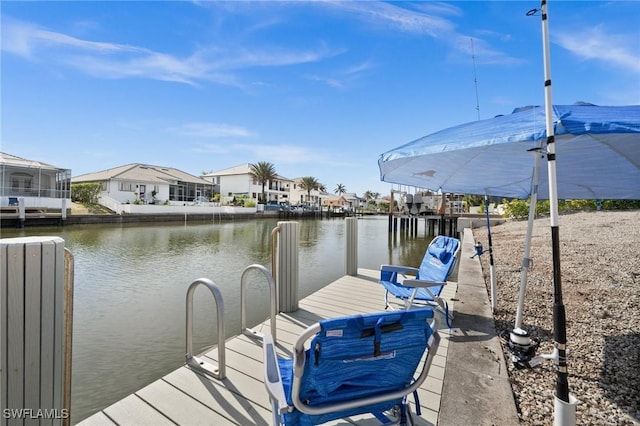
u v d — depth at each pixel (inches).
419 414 62.0
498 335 112.4
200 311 211.0
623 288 164.6
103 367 140.8
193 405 73.4
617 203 563.8
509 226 591.2
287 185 2129.7
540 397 75.4
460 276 195.8
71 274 57.0
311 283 286.7
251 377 85.3
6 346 46.6
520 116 76.7
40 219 729.6
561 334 56.5
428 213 839.1
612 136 69.1
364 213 2474.2
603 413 69.3
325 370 46.6
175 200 1427.2
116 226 837.2
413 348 51.2
